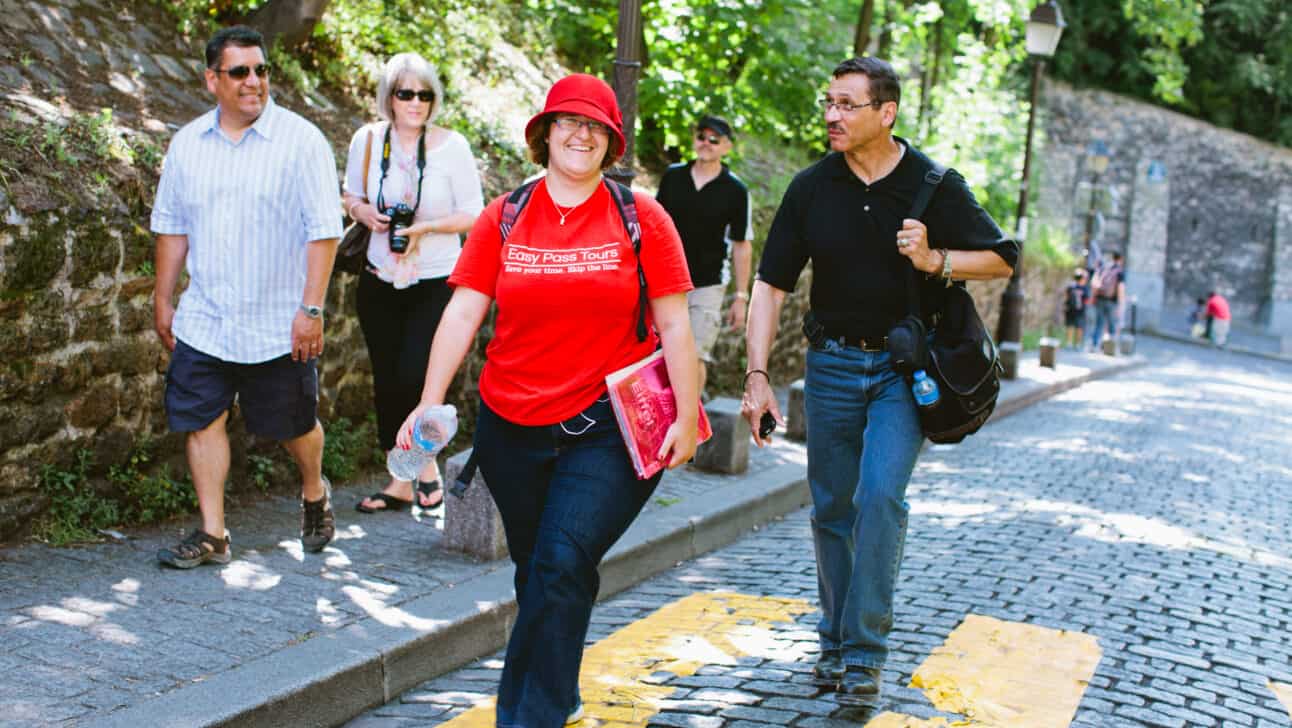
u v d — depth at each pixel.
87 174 5.43
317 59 8.85
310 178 4.79
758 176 14.61
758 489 7.39
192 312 4.80
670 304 3.43
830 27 14.29
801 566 6.21
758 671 4.43
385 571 5.04
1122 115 44.41
